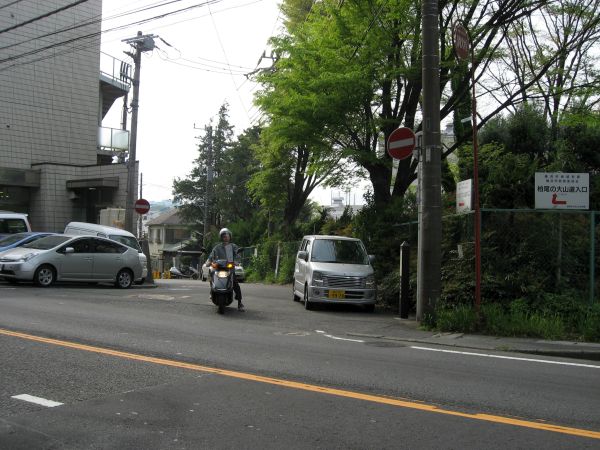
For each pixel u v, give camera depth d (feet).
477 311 33.91
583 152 57.16
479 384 20.89
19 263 51.44
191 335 30.25
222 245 42.88
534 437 15.01
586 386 20.98
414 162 56.70
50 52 110.83
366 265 46.80
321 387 19.81
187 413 16.52
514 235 37.93
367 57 51.24
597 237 36.99
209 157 146.82
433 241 36.32
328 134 54.80
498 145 58.08
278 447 13.93
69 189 107.65
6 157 105.29
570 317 33.45
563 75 60.29
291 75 52.90
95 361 22.76
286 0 76.48
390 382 20.81
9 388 18.58
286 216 104.01
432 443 14.38
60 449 13.55
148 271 70.08
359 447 14.02
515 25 57.57
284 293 63.46
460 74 50.65
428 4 36.83
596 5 52.95
